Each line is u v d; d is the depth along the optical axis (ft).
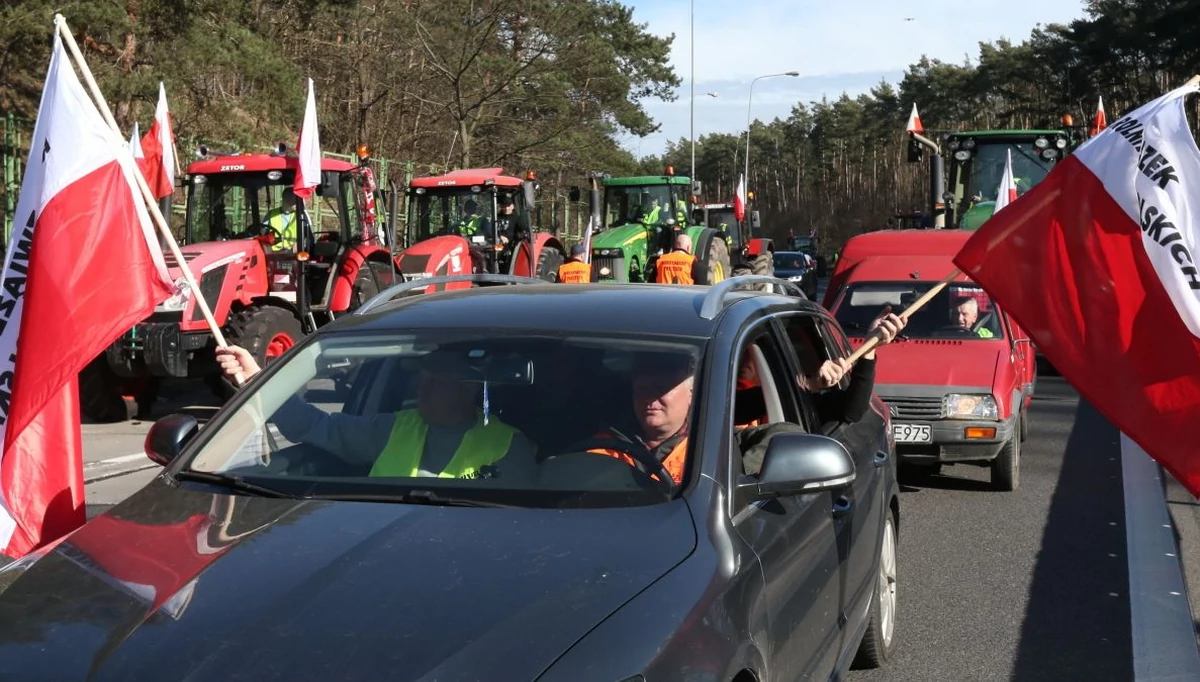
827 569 13.76
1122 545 26.37
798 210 454.40
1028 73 301.02
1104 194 17.54
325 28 127.03
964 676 18.28
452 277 16.65
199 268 43.50
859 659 18.13
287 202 48.29
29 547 15.70
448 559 10.30
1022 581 23.50
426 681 8.67
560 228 85.71
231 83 100.63
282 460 13.01
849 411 17.20
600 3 150.82
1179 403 17.20
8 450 15.66
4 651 9.36
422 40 126.11
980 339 33.76
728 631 10.33
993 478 32.27
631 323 13.92
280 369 14.43
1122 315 17.46
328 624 9.29
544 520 11.14
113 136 15.89
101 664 8.99
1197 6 200.64
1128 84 252.42
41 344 15.69
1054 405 49.62
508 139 137.80
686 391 12.72
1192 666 18.53
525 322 14.14
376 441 13.01
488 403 12.96
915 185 385.29
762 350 15.15
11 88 85.05
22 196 16.30
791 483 12.14
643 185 80.33
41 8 67.31
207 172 47.98
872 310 35.58
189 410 48.62
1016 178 66.08
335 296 49.65
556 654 9.07
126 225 15.99
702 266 71.20
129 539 11.21
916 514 29.66
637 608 9.77
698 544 10.94
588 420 12.61
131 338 42.70
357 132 132.16
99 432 42.60
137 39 77.61
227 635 9.19
